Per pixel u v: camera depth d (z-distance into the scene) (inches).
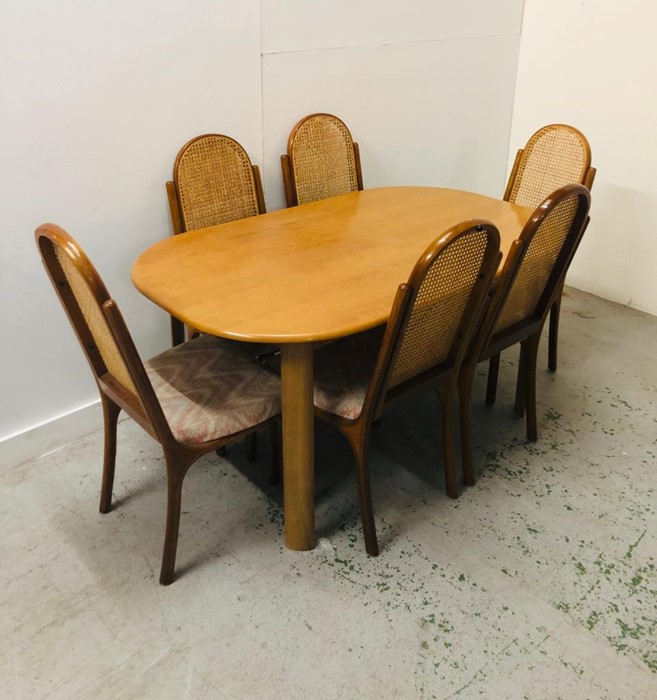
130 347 55.2
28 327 81.8
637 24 115.0
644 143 120.0
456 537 75.6
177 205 88.0
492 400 99.7
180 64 84.0
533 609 66.8
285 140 101.5
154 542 74.7
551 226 73.8
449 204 96.2
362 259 76.1
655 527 77.3
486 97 132.3
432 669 60.8
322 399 70.8
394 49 110.7
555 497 81.8
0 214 74.9
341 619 65.6
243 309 64.0
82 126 77.9
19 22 69.1
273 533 76.1
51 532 75.8
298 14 94.7
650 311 128.6
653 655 62.3
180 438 64.0
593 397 102.1
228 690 58.9
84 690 58.9
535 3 127.8
